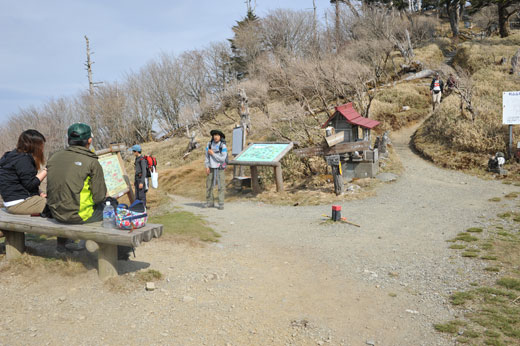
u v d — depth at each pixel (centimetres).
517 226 667
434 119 1852
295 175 1395
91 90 4200
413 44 4047
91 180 402
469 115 1681
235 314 352
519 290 400
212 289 411
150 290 391
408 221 759
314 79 1914
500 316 342
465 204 877
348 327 334
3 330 297
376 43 3062
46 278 396
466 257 520
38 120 4106
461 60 3120
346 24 3762
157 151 2988
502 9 3706
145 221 399
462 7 5500
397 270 488
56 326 309
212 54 4356
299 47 3794
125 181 849
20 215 449
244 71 4100
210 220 830
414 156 1606
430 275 462
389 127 2055
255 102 2525
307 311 367
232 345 296
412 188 1108
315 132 1733
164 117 4372
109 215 390
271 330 324
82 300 357
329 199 1057
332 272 489
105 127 4250
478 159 1339
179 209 947
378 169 1334
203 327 322
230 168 1764
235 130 1415
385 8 3866
